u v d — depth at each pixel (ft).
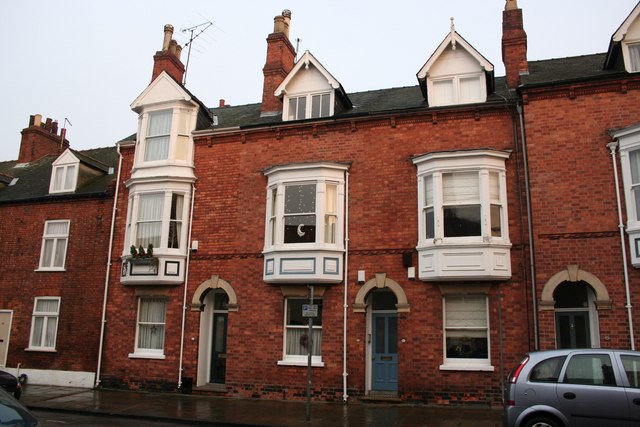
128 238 59.06
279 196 53.26
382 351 50.62
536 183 46.29
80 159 69.62
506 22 55.01
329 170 52.70
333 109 56.70
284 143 56.49
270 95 62.75
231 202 57.06
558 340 45.47
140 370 56.29
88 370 59.52
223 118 68.08
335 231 51.90
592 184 44.86
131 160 63.41
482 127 50.14
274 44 64.28
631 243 42.57
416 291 48.57
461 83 52.65
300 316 52.54
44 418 41.73
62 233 66.49
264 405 47.14
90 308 61.46
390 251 50.19
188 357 54.85
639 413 27.37
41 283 65.16
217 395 52.70
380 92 65.00
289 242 52.24
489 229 46.44
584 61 56.85
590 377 28.71
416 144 51.80
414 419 40.22
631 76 45.14
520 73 53.93
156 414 42.83
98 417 42.98
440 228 47.37
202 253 56.75
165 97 60.95
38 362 62.39
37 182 74.95
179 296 56.65
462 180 48.32
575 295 45.85
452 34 52.54
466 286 47.11
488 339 46.19
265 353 52.13
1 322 65.92
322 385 49.55
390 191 51.55
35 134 87.20
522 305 45.62
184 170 58.90
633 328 41.50
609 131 45.01
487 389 45.16
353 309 50.14
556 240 44.75
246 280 54.44
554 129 46.75
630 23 47.55
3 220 69.62
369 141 53.36
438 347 46.98
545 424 28.45
